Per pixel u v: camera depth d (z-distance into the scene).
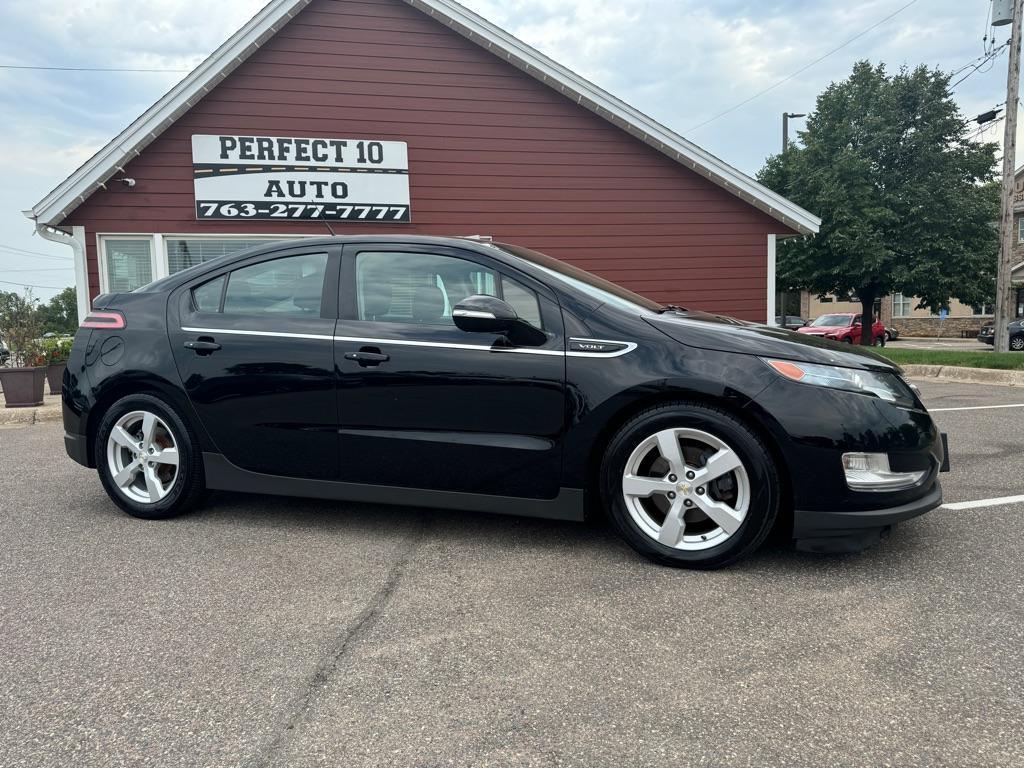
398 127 10.03
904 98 25.55
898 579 2.77
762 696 1.96
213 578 2.86
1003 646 2.22
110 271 9.42
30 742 1.78
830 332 27.00
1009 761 1.67
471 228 10.35
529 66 10.13
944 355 12.35
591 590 2.70
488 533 3.39
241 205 9.58
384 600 2.63
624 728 1.82
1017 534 3.28
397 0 9.91
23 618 2.50
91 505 4.00
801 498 2.73
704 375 2.79
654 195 10.91
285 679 2.08
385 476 3.25
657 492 2.89
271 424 3.37
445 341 3.14
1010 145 14.01
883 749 1.72
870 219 24.16
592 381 2.93
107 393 3.64
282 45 9.60
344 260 3.43
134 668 2.15
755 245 11.27
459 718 1.87
